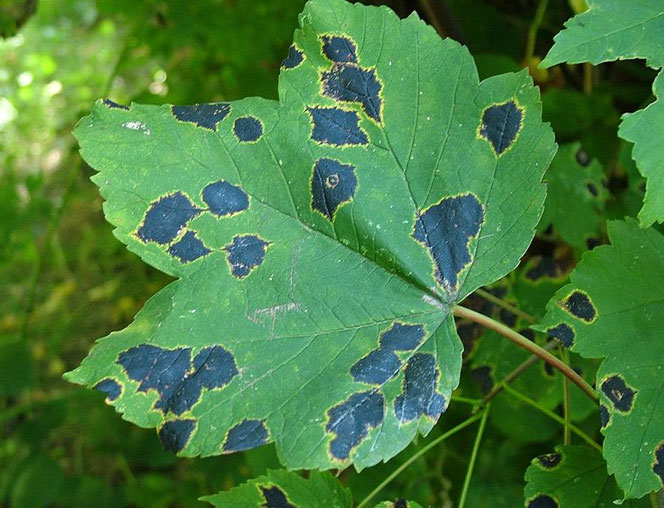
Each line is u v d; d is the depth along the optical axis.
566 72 0.59
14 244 0.83
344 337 0.30
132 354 0.28
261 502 0.32
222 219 0.30
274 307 0.30
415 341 0.30
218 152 0.30
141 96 0.69
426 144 0.31
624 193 0.46
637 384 0.29
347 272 0.30
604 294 0.30
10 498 0.76
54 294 1.09
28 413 0.80
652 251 0.31
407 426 0.29
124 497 0.78
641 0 0.29
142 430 0.77
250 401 0.29
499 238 0.30
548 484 0.32
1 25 0.54
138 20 0.69
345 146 0.30
